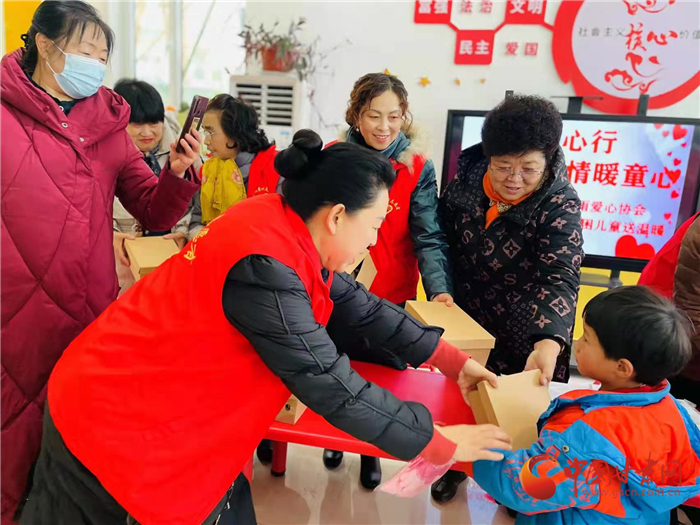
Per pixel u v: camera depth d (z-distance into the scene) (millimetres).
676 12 2682
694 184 2602
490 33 2893
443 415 1202
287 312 837
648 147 2623
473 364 1185
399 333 1231
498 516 1661
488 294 1658
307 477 1812
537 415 1112
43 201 1147
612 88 2820
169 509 958
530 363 1328
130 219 2213
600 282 2818
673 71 2742
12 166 1104
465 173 1667
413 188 1720
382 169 899
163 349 910
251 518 1222
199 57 3383
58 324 1217
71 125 1204
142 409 919
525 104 1351
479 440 953
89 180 1238
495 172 1437
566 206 1463
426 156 1747
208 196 2104
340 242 930
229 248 859
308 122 2982
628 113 2828
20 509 1238
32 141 1138
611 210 2727
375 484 1751
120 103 1339
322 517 1621
